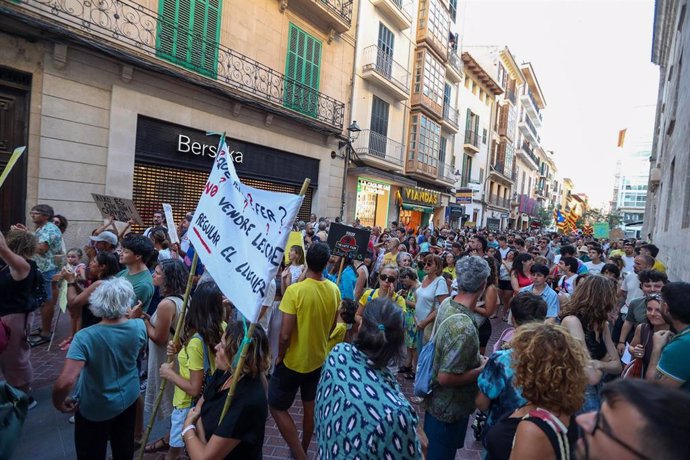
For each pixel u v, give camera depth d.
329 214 16.05
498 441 1.74
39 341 5.59
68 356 2.41
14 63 7.46
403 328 1.81
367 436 1.50
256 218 2.32
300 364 3.23
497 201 36.94
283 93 13.21
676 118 9.16
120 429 2.76
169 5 9.96
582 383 1.59
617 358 2.93
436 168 22.88
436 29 21.22
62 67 8.06
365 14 16.77
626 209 79.25
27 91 7.76
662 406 0.85
